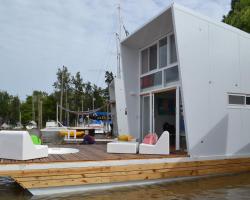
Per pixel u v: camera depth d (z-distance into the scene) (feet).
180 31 30.12
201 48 31.50
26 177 23.50
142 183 27.43
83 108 214.28
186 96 30.22
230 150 33.01
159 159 28.09
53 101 204.54
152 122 40.57
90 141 45.37
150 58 42.09
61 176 24.40
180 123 34.73
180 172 29.12
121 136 41.42
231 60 33.86
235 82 34.04
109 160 26.11
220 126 32.45
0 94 263.90
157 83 39.60
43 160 24.82
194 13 31.24
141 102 44.24
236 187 26.66
